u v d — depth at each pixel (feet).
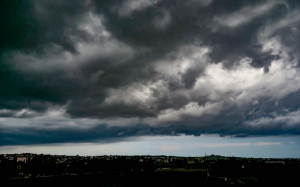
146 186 296.71
